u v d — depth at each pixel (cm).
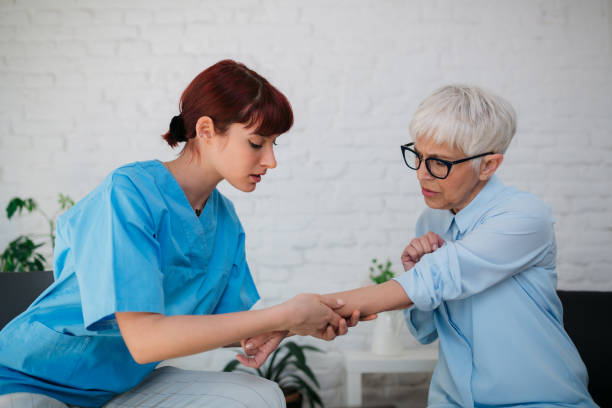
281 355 261
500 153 116
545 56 271
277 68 269
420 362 227
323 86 270
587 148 269
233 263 129
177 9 270
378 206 268
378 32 271
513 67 270
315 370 261
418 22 271
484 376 114
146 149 266
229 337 91
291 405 234
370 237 267
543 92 270
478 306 117
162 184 105
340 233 267
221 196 128
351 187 268
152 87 268
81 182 264
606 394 150
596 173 268
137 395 107
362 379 266
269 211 267
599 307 161
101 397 107
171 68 268
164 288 107
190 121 106
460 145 111
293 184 268
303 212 268
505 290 116
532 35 271
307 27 271
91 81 267
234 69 106
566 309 162
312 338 262
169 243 103
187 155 111
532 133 269
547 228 117
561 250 266
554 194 268
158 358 89
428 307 114
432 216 141
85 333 100
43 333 99
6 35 267
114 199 95
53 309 101
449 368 119
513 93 270
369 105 270
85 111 266
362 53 270
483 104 112
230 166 106
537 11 272
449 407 120
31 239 261
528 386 111
